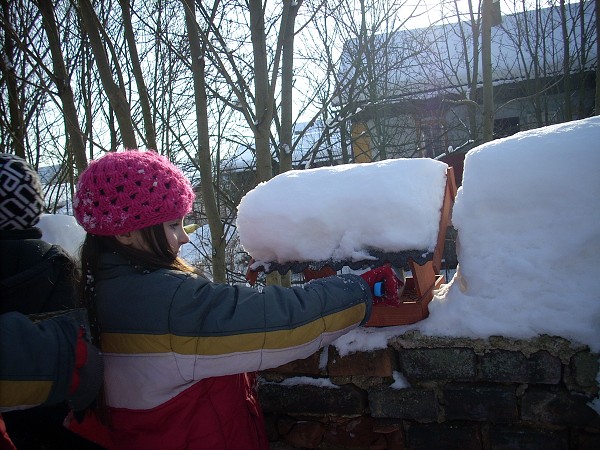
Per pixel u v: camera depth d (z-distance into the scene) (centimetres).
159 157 106
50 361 85
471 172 114
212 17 316
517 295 109
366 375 124
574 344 105
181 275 100
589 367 104
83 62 391
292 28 320
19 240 105
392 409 121
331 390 127
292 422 132
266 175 298
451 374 116
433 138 686
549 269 106
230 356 95
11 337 83
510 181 108
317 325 100
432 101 704
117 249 102
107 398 101
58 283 106
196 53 307
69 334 89
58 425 121
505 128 837
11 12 354
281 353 97
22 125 371
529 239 108
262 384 132
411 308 120
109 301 99
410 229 110
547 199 105
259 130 295
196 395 99
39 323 89
